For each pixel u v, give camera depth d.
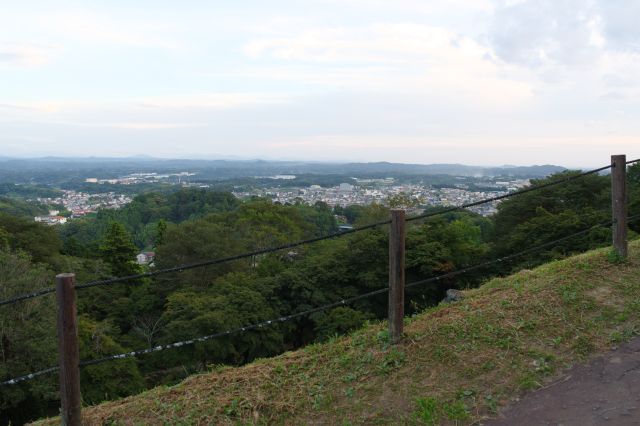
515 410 3.27
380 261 23.53
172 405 3.79
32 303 15.19
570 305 4.67
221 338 19.59
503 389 3.51
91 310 25.98
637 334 4.14
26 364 14.73
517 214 27.81
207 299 21.47
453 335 4.28
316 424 3.38
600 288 5.01
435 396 3.51
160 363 20.39
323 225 49.75
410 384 3.69
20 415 15.34
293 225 38.91
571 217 22.44
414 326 4.58
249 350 21.41
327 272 23.69
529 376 3.62
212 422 3.50
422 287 23.47
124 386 16.92
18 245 27.86
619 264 5.60
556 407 3.24
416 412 3.35
